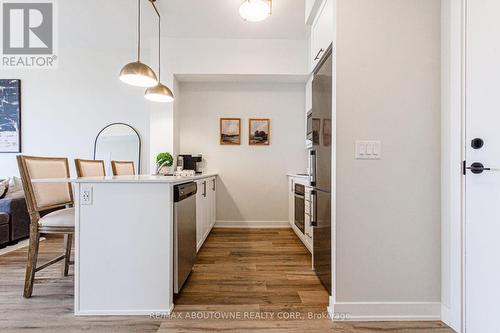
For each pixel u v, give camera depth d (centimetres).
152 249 165
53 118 401
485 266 136
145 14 309
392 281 163
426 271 163
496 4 131
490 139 134
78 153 403
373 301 163
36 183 188
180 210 184
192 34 356
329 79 181
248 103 412
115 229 165
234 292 194
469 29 144
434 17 162
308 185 277
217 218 411
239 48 367
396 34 162
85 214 164
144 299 165
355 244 163
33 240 185
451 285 154
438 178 164
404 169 163
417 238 163
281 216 413
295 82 409
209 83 410
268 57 368
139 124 405
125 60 404
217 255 274
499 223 130
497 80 131
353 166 163
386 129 163
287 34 354
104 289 164
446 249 159
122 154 402
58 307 172
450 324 154
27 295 183
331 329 152
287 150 414
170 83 365
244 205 412
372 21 162
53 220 184
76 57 401
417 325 156
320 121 204
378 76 162
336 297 162
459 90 149
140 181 163
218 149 411
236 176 413
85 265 164
